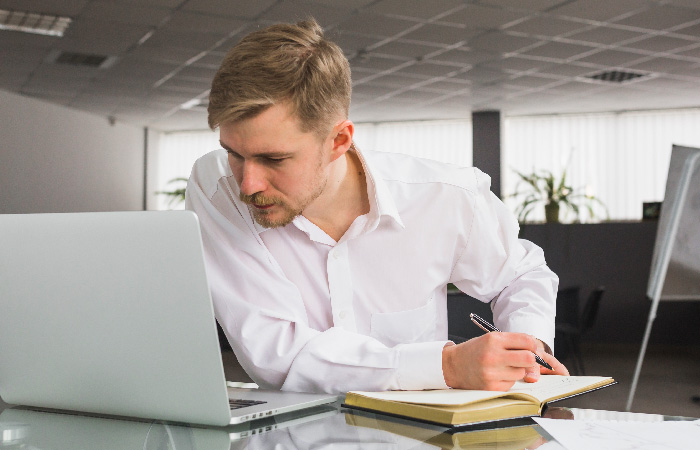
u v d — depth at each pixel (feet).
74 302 2.75
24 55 23.54
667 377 18.44
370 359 3.17
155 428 2.72
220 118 2.81
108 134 13.42
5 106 10.60
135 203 36.09
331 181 3.68
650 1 18.43
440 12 19.38
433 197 4.01
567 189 26.58
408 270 4.08
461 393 2.89
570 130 33.60
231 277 3.73
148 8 18.97
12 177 10.73
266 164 2.95
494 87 28.32
